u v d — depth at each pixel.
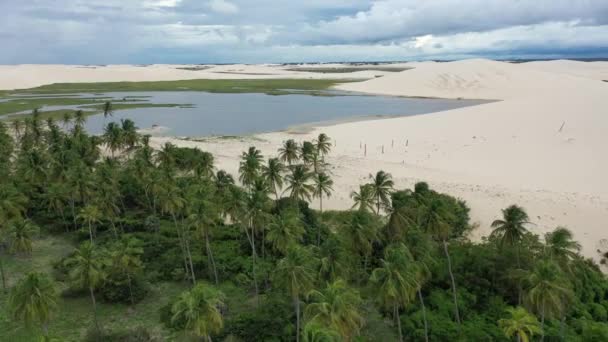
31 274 36.19
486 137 112.88
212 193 57.50
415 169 91.81
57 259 60.22
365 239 47.34
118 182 73.06
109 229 66.69
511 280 47.97
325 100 196.75
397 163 96.81
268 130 132.50
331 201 76.75
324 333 26.66
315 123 142.12
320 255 41.50
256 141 117.38
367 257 53.19
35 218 70.69
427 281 50.25
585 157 95.88
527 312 38.41
